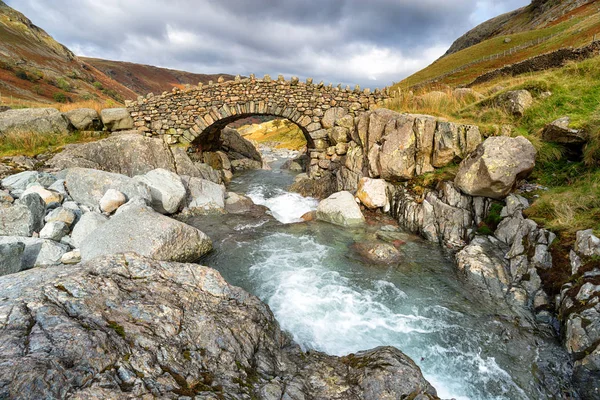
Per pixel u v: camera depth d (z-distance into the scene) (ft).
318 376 14.73
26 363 9.28
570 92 40.81
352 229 37.86
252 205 47.78
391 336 20.53
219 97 65.77
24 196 29.35
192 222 39.63
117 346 11.80
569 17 180.86
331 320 22.04
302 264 29.78
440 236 32.99
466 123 42.70
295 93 65.62
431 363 18.39
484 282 24.31
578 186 27.37
